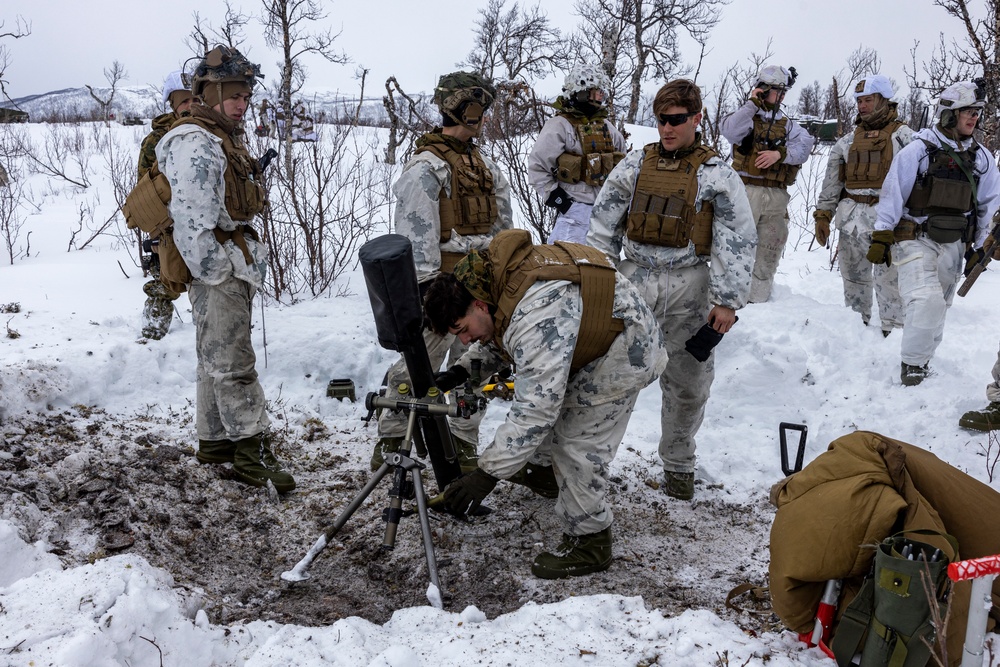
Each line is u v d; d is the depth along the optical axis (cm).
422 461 426
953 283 523
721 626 269
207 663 244
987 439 434
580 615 274
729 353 544
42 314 566
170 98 485
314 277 700
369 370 549
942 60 1325
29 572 286
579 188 544
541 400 283
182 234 350
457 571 333
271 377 530
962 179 480
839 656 232
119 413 465
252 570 333
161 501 360
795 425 290
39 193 1215
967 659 199
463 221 400
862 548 231
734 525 390
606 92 546
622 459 446
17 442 401
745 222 354
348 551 350
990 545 240
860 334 583
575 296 286
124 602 241
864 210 627
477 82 396
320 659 240
